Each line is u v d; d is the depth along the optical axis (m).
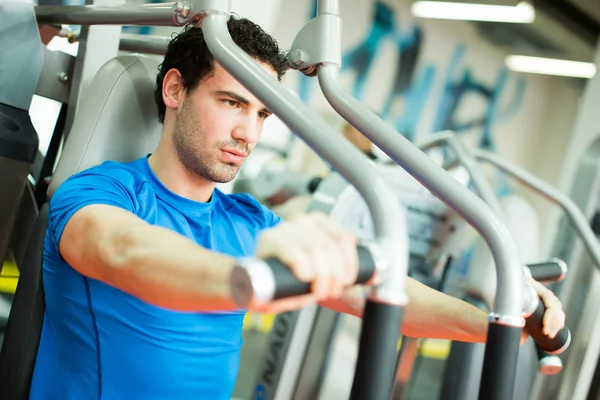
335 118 5.76
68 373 1.11
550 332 0.98
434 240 2.28
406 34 6.50
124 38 1.63
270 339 2.05
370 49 6.29
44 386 1.13
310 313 2.00
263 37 1.20
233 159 1.19
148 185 1.19
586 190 2.31
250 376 3.70
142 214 1.15
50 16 1.38
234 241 1.30
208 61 1.15
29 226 1.51
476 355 1.87
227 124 1.17
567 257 2.28
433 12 6.59
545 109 7.89
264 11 5.45
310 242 0.58
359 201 2.05
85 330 1.10
